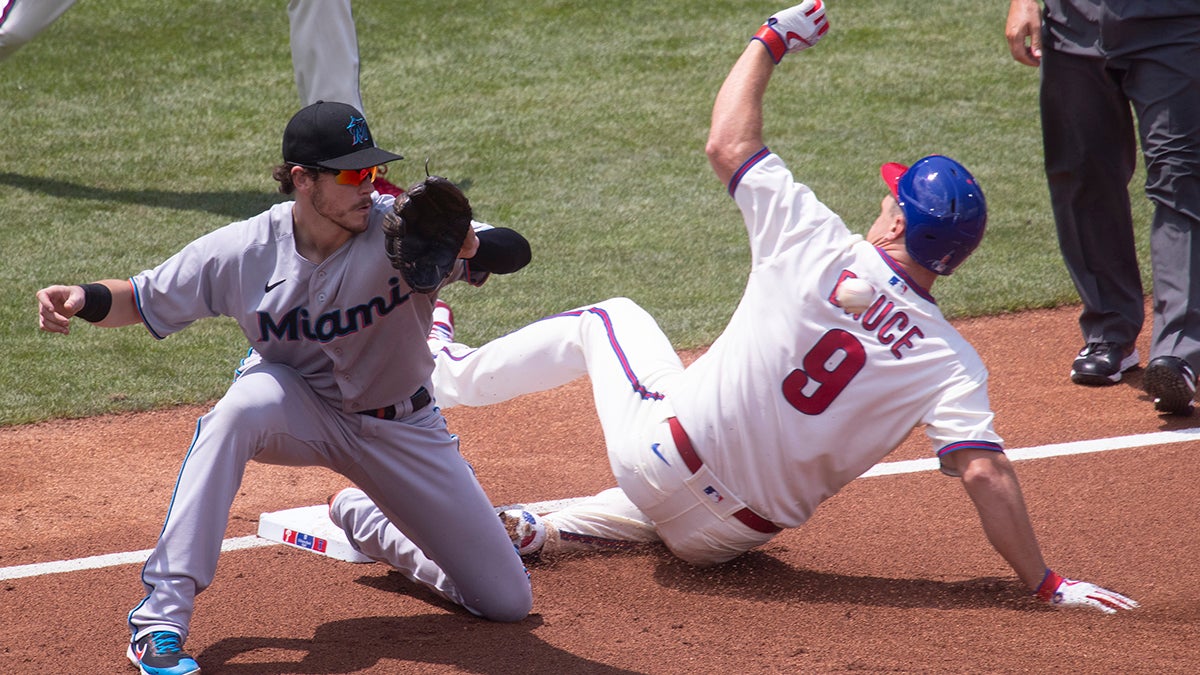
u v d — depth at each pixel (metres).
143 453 20.44
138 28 46.50
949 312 26.19
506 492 19.02
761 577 15.88
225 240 13.70
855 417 14.34
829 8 49.38
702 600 15.24
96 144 36.97
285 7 48.66
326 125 12.92
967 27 47.25
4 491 19.02
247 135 37.78
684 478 14.98
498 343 17.78
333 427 14.20
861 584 15.62
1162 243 20.45
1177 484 18.50
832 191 33.06
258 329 13.89
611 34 46.59
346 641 14.24
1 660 13.93
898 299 14.24
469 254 13.31
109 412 21.98
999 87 41.53
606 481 19.38
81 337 25.19
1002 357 24.06
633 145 37.09
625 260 29.19
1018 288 27.28
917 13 48.78
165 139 37.44
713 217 31.94
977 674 13.02
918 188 14.16
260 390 13.81
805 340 14.26
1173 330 20.25
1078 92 21.48
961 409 14.12
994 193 33.09
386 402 14.19
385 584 15.98
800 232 14.40
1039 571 14.52
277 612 15.09
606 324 16.44
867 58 44.28
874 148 36.47
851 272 14.30
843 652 13.67
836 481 14.95
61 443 20.75
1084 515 17.61
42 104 40.00
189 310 13.82
